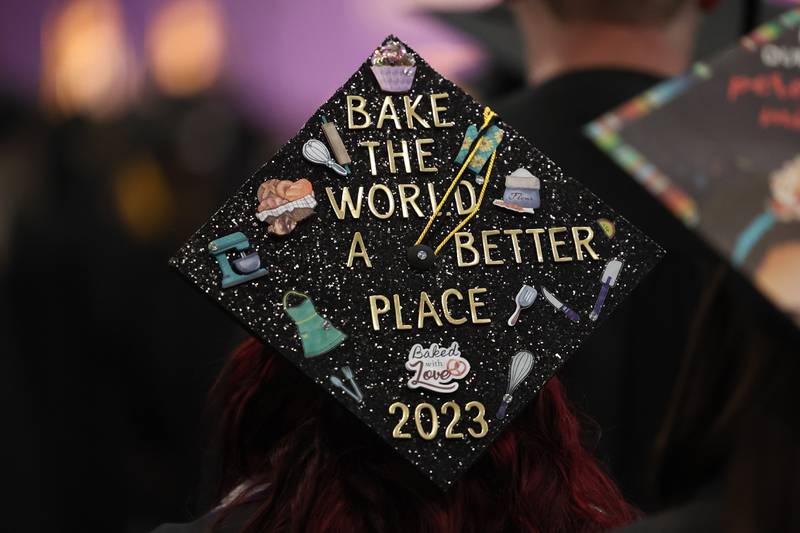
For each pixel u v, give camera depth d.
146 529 4.46
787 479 1.37
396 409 1.77
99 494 4.41
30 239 4.48
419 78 1.85
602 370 2.54
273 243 1.78
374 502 1.76
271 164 1.80
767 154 1.63
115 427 4.43
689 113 1.67
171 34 4.91
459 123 1.84
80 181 4.64
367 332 1.78
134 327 4.43
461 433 1.77
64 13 4.86
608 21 2.64
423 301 1.79
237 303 1.77
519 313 1.80
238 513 1.84
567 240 1.82
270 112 5.01
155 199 4.67
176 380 4.43
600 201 1.83
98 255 4.50
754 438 1.39
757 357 1.40
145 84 4.87
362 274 1.79
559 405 1.86
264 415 1.86
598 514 1.85
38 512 4.39
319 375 1.77
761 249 1.53
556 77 2.65
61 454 4.42
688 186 1.62
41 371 4.44
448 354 1.78
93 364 4.46
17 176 4.62
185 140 4.78
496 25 3.93
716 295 1.48
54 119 4.73
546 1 2.68
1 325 4.40
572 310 1.81
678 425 1.52
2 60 4.78
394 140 1.83
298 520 1.76
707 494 1.51
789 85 1.68
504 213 1.82
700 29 3.68
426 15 3.98
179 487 4.43
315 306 1.77
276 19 4.97
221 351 4.39
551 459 1.84
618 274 1.82
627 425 2.54
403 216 1.80
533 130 2.62
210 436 2.10
